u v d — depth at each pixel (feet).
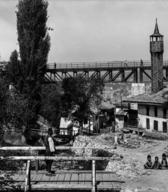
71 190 61.57
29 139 180.55
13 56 223.71
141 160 124.67
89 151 152.56
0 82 65.46
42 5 235.20
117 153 144.87
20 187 62.18
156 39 251.19
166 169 97.50
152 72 251.60
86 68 321.52
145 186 73.92
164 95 228.02
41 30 234.17
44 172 70.74
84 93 258.37
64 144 213.87
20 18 233.76
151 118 229.04
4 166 72.59
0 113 64.85
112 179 67.62
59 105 260.62
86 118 258.78
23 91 221.46
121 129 250.37
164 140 194.49
